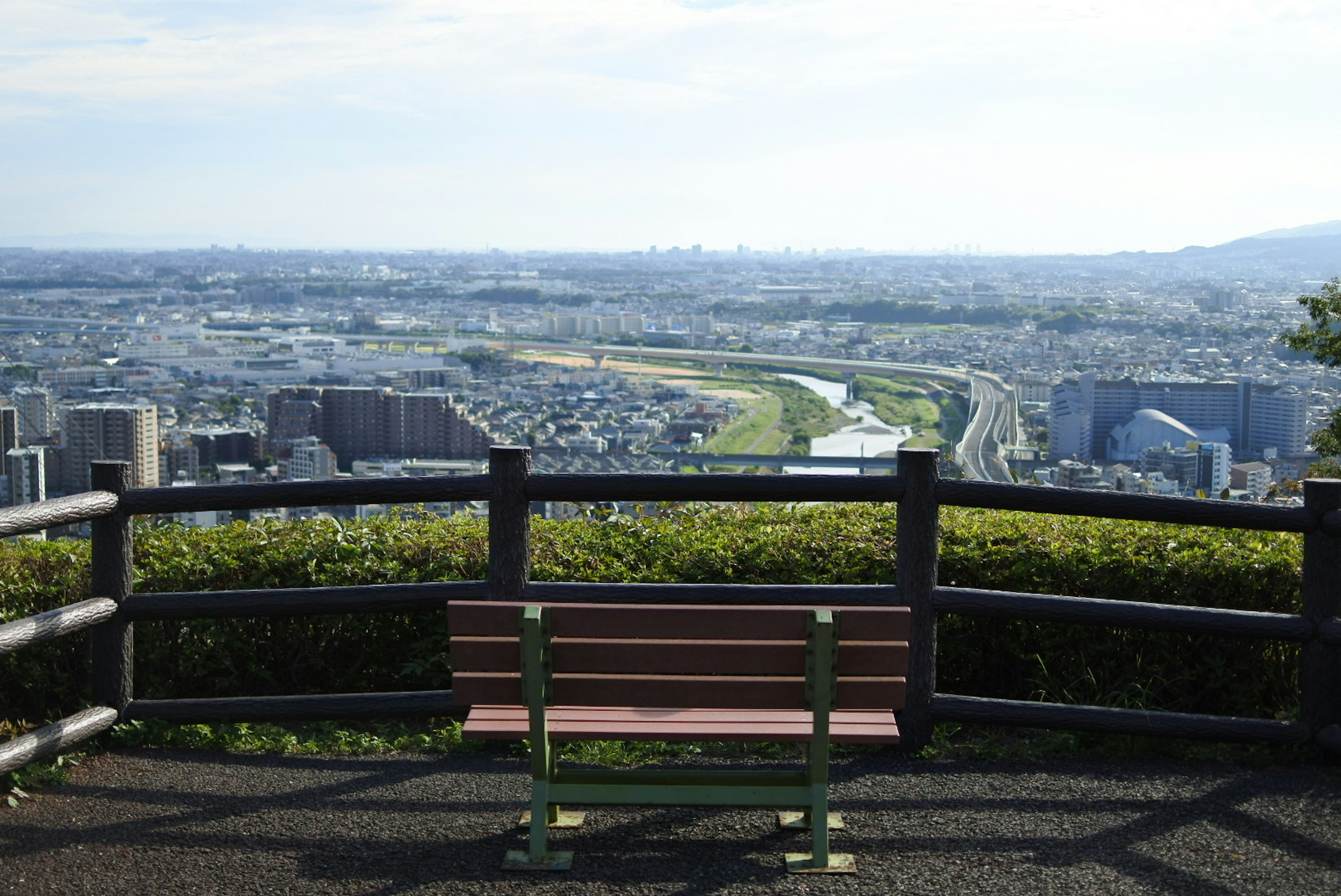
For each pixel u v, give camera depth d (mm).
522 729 3262
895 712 4176
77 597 5000
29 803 3742
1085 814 3605
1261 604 4711
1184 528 5379
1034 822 3537
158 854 3326
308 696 4289
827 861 3195
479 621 3205
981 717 4133
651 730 3191
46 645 4848
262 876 3178
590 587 4191
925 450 4113
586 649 3178
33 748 3824
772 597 4137
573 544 5105
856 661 3166
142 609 4258
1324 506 4039
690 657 3160
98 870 3221
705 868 3209
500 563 4207
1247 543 5016
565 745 4246
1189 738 4082
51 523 3879
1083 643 4691
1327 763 4051
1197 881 3115
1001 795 3766
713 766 4039
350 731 4559
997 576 4773
